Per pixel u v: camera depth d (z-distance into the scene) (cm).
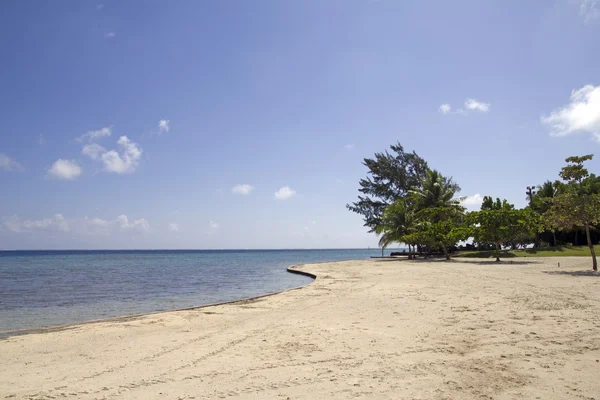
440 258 4622
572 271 2289
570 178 2294
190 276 3494
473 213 3734
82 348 780
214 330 927
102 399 499
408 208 5216
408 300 1319
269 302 1400
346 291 1647
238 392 513
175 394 511
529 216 3388
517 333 805
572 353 658
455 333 820
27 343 830
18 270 4588
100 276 3541
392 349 706
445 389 507
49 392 528
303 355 680
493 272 2353
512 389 504
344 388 518
